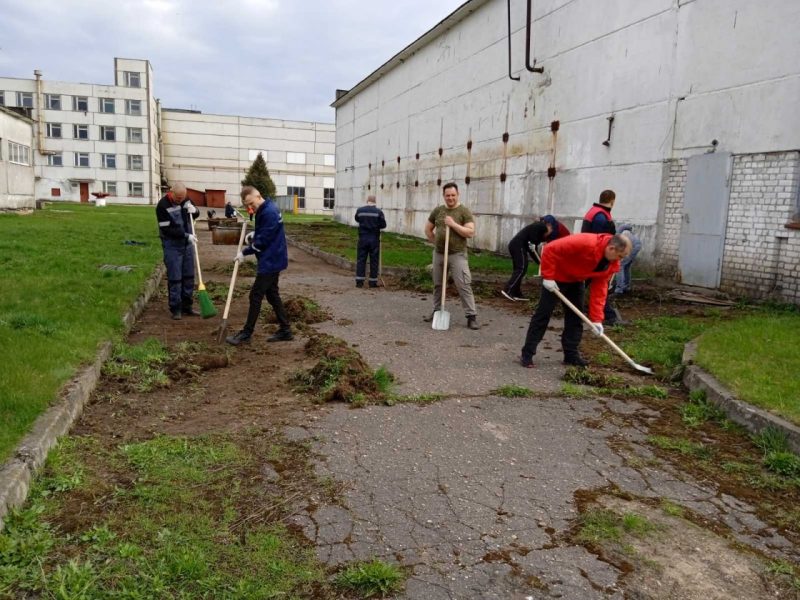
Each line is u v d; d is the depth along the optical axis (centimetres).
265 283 673
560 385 569
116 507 321
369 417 469
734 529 329
